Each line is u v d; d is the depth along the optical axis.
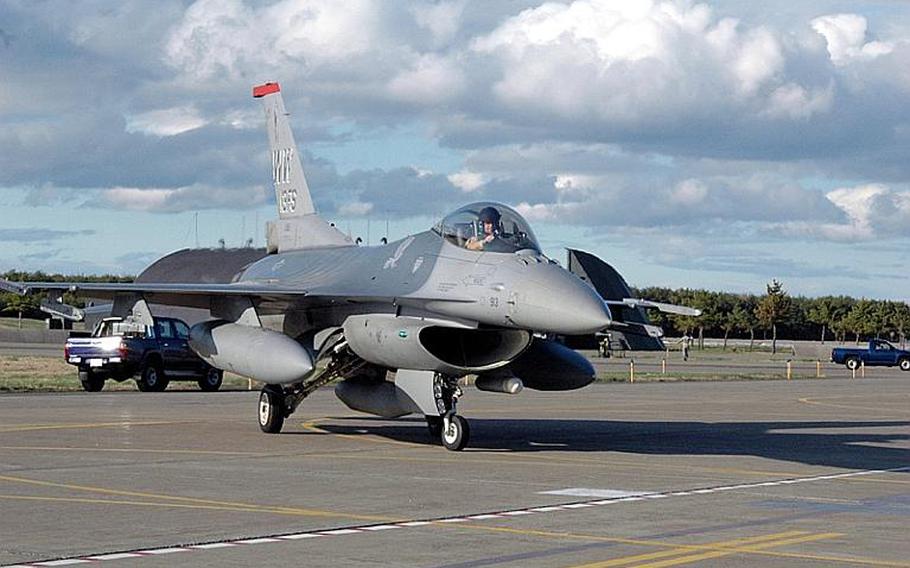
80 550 11.70
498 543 12.29
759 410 36.56
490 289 21.23
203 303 26.61
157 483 17.09
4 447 21.94
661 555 11.67
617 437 26.23
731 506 15.29
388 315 22.97
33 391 40.62
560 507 14.99
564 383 25.30
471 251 22.23
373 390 25.20
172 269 78.25
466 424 22.48
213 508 14.65
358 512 14.44
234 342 24.66
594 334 21.14
